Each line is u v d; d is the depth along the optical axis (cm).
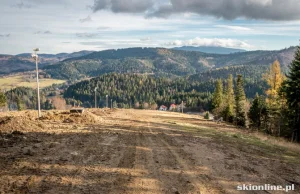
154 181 902
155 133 2128
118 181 881
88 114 2738
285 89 3850
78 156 1170
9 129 1642
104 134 1875
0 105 7644
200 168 1098
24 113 3409
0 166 947
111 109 5931
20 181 816
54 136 1633
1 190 738
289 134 3981
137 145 1519
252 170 1126
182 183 901
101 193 767
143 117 4144
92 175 923
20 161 1023
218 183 923
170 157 1264
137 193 786
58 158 1109
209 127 3456
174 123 3391
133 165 1080
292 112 3812
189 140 1859
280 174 1098
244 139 2319
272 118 4747
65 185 810
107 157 1191
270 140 2556
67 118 2536
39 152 1190
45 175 887
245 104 6531
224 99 7606
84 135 1758
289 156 1602
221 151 1514
